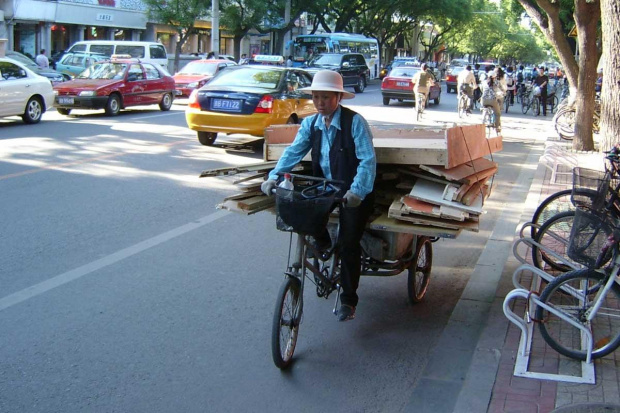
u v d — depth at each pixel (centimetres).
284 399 438
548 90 2862
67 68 2842
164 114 2019
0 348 482
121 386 441
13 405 412
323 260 496
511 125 2248
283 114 1321
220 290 612
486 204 1005
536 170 1287
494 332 529
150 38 4553
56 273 629
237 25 4159
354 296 497
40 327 518
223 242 755
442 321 574
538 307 479
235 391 444
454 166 521
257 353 497
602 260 465
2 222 779
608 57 1049
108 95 1889
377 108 2648
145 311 557
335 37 4309
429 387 461
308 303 601
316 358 498
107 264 660
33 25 3697
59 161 1156
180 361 479
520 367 461
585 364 466
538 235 655
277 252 729
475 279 669
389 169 541
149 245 727
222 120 1300
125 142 1403
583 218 470
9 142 1338
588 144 1583
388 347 520
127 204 890
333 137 477
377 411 429
